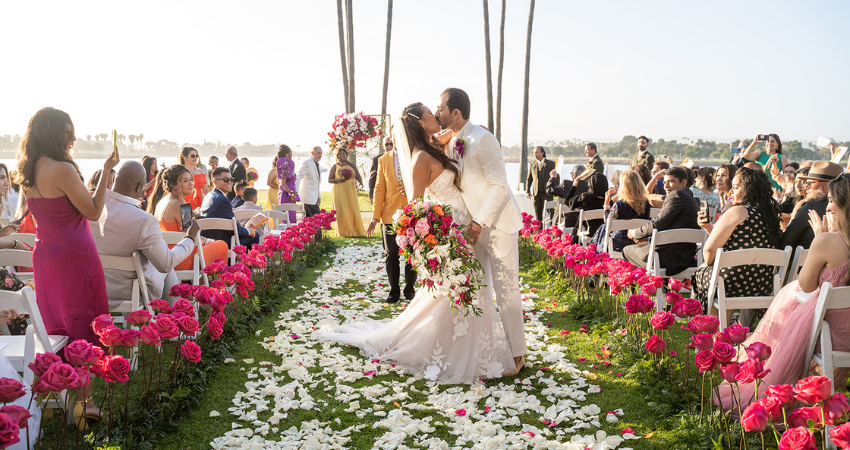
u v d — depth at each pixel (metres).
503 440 3.06
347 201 11.15
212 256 5.80
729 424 3.08
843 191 2.97
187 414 3.37
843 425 1.88
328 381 3.96
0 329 3.58
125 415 2.96
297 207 9.58
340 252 9.34
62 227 3.15
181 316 3.15
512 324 4.06
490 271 4.23
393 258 6.06
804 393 2.07
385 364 4.28
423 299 4.27
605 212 7.49
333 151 11.04
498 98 21.59
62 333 3.24
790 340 3.11
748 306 4.03
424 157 3.96
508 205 3.93
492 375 3.98
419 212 3.79
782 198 8.41
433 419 3.40
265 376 3.98
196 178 9.26
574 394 3.65
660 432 3.17
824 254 3.03
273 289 6.08
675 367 3.71
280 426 3.30
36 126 3.06
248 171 13.23
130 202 4.09
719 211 7.38
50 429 3.06
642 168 8.05
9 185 6.30
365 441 3.14
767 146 8.88
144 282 4.11
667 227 5.58
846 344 2.98
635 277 4.24
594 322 5.12
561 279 6.59
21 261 3.72
